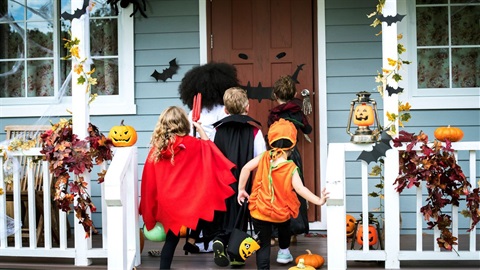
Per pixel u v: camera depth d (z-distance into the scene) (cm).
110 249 464
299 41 640
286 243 490
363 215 478
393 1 480
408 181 468
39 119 655
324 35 630
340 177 448
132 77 647
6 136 650
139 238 510
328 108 630
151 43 648
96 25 655
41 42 668
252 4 645
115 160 478
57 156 485
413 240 587
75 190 486
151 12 648
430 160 462
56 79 663
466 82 629
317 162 634
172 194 466
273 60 643
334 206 450
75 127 503
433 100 618
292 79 614
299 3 640
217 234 482
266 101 643
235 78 554
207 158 473
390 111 477
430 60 630
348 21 629
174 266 491
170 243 471
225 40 647
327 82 630
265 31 644
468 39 629
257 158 460
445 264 487
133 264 488
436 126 621
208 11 646
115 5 643
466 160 622
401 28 621
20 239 514
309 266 455
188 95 550
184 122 475
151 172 479
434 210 467
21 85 669
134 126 648
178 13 647
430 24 631
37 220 607
